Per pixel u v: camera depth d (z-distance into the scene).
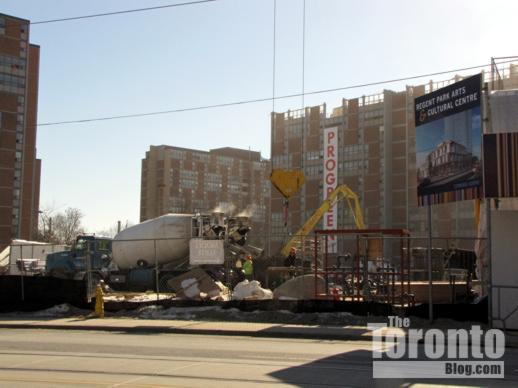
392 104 115.31
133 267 35.28
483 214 21.19
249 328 18.00
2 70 99.31
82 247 37.09
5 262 42.91
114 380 9.66
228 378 9.89
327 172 67.50
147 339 16.22
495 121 17.39
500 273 17.48
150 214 159.62
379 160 114.62
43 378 9.84
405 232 20.67
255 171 177.88
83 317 21.78
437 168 18.75
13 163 99.69
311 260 33.38
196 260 31.45
